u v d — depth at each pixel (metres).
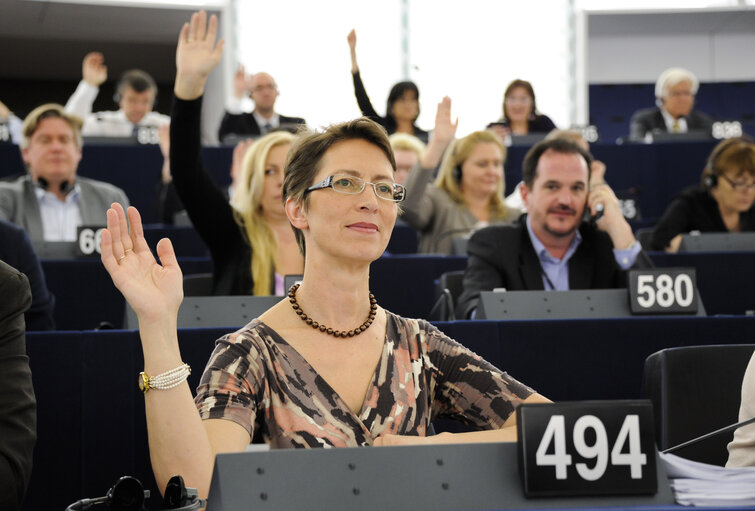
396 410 1.86
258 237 3.42
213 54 3.24
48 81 15.77
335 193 1.86
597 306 3.22
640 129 8.81
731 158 5.17
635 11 12.84
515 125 8.11
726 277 4.39
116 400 2.61
